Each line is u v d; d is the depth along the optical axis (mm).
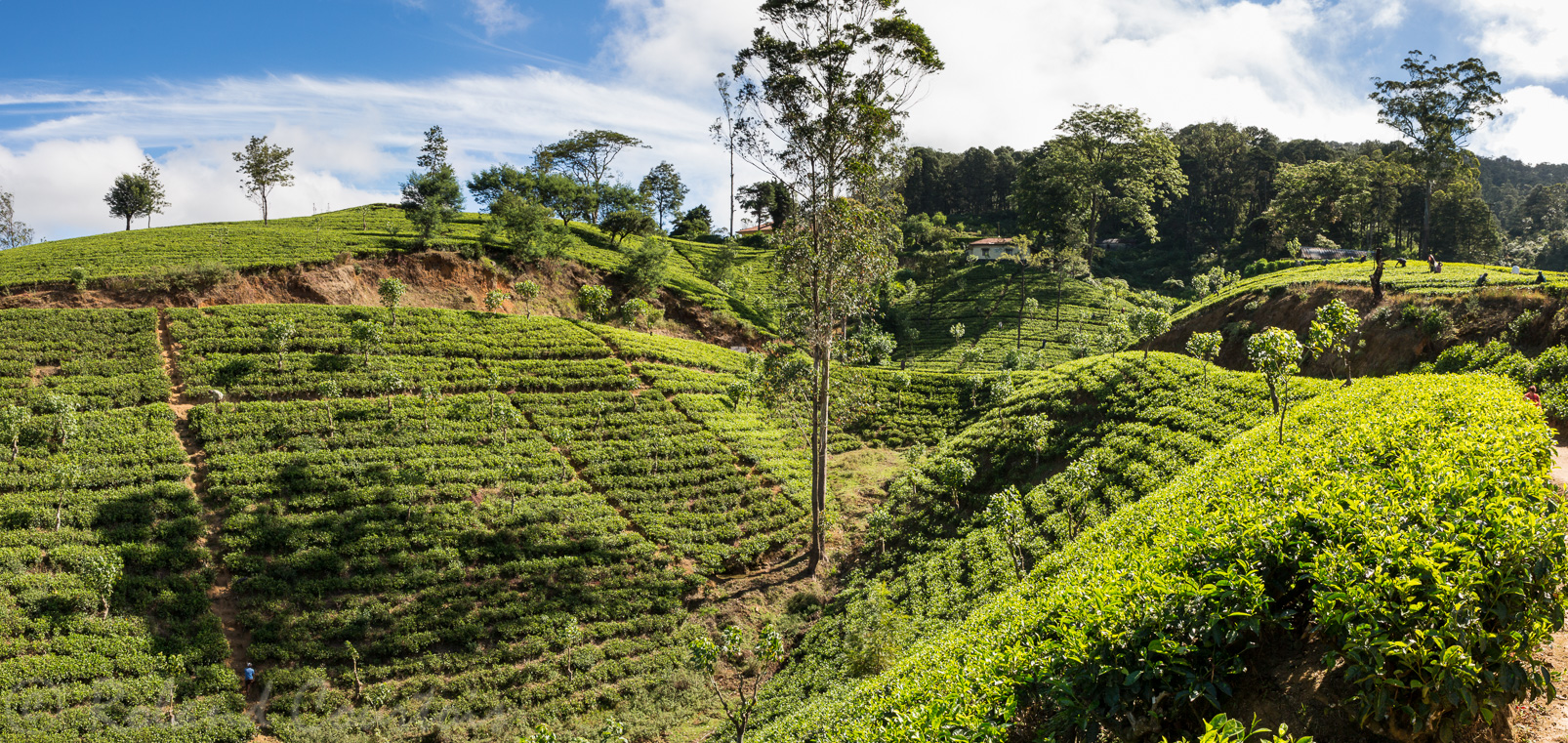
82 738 27891
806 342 48094
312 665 33312
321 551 37562
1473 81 90250
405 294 74812
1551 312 43844
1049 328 101250
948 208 190375
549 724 32094
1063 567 22109
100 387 46344
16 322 51625
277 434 45156
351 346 56562
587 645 36469
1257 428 31391
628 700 33938
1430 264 64125
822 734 19953
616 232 112188
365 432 47000
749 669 36219
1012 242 134250
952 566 38344
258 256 70562
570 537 42375
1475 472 12523
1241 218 152375
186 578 35125
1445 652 8797
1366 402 26375
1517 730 9523
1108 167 125062
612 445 50906
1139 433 44906
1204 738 8570
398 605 36469
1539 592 9766
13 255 69312
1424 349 49375
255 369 51438
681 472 49406
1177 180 129250
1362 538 11453
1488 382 26062
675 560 42344
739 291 104062
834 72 41969
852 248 44750
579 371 59438
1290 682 10859
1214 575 12023
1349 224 135875
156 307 58375
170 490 39031
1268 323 60938
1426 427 18578
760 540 45062
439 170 110375
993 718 12523
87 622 31781
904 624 34375
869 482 53594
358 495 41344
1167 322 60750
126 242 73938
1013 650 13719
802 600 41000
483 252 83188
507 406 51656
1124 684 10977
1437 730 9344
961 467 42281
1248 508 14359
